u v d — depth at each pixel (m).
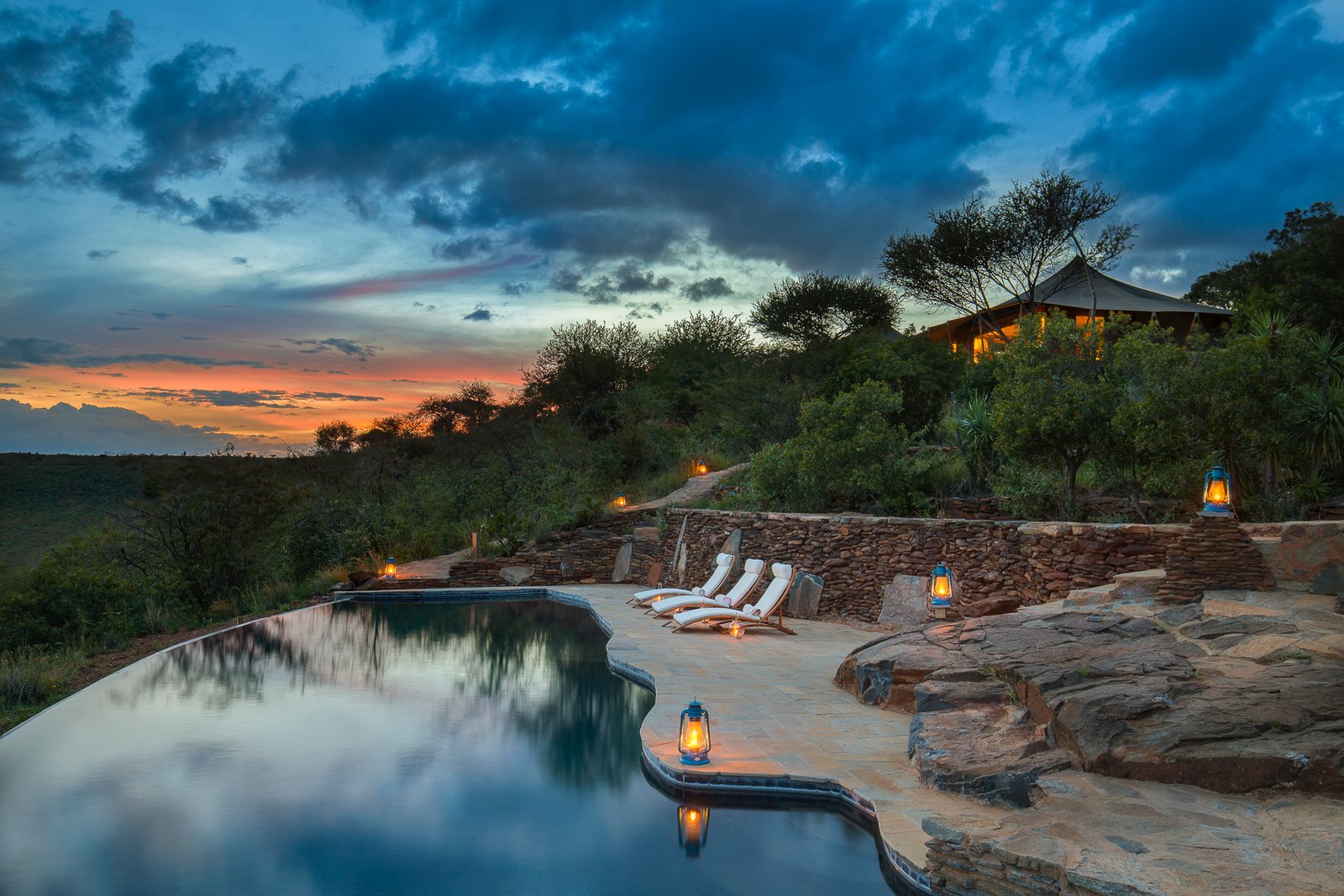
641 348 34.81
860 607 13.45
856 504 16.14
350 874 4.78
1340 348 11.58
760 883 4.70
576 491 24.48
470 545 22.19
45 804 5.90
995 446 12.19
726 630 12.91
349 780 6.43
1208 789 4.79
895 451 15.65
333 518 22.50
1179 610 7.54
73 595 15.41
